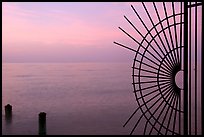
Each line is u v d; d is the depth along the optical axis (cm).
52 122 2073
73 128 1850
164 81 315
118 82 5494
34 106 2836
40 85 4941
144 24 306
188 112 322
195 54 311
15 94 3791
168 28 310
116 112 2320
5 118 2242
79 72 9319
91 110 2498
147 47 308
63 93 3872
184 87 321
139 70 313
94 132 1691
